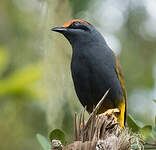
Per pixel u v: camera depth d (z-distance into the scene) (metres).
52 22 12.77
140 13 16.38
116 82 10.95
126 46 16.22
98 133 7.38
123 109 11.25
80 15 14.19
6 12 16.20
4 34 15.73
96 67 10.72
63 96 12.29
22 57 15.03
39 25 13.90
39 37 14.12
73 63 10.98
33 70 12.64
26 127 14.57
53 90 12.30
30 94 12.81
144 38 16.47
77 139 7.46
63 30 11.30
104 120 7.56
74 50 11.11
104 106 11.16
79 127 7.54
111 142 7.27
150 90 15.81
